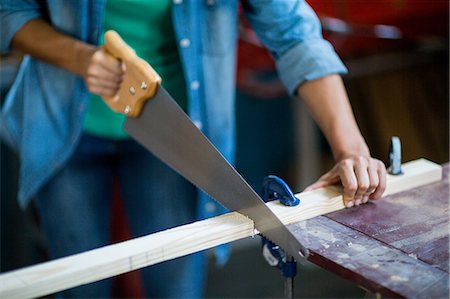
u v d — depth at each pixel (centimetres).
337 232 122
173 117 135
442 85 271
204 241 121
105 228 185
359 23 235
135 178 179
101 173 180
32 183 176
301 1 159
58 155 174
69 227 179
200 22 166
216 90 172
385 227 124
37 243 245
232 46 173
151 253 116
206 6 165
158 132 141
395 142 139
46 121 173
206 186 132
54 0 162
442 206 132
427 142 278
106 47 149
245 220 125
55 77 170
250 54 241
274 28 158
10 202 246
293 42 156
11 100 183
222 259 194
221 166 127
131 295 224
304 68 153
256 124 289
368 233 122
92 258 113
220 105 174
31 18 165
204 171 131
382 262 112
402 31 242
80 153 177
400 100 279
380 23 237
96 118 174
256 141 292
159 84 138
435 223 125
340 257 114
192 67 168
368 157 138
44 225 183
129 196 182
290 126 295
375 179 132
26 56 179
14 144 213
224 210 178
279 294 250
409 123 279
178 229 122
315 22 160
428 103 277
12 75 226
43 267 111
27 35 164
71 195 178
